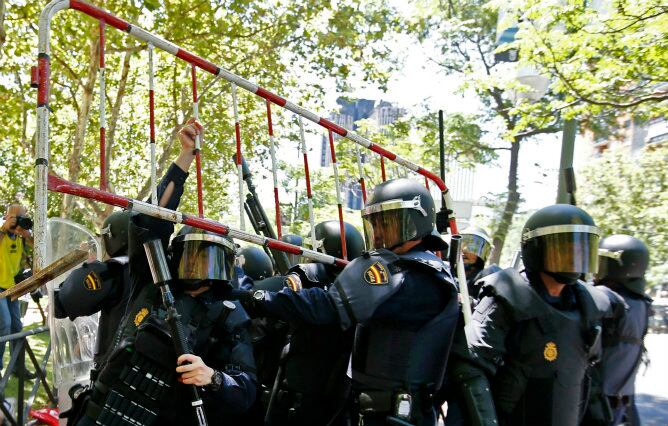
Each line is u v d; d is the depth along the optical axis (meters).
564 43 8.16
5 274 7.25
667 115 9.01
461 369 3.09
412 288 2.93
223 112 13.22
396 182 3.19
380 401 2.91
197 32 11.88
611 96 8.64
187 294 2.93
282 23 12.83
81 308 3.45
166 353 2.71
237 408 2.81
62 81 14.03
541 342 3.15
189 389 2.64
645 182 15.98
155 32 11.63
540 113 9.76
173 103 14.30
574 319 3.21
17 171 20.77
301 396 3.52
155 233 3.00
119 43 10.80
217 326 2.88
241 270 3.91
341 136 3.74
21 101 13.03
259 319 3.87
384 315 2.91
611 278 4.20
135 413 2.67
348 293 2.89
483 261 5.36
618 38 7.93
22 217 7.37
